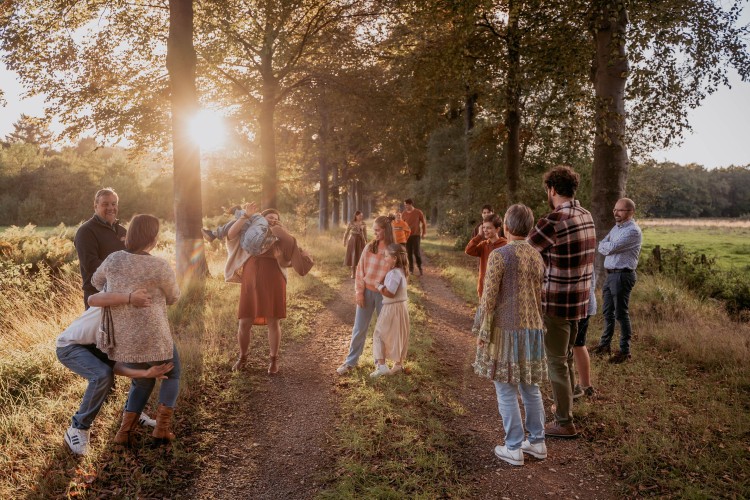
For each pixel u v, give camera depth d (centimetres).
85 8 1061
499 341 334
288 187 1997
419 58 1359
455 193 2447
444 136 2625
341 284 1082
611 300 569
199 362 492
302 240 1783
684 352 583
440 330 729
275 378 494
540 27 1088
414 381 491
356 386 475
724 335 614
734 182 10012
